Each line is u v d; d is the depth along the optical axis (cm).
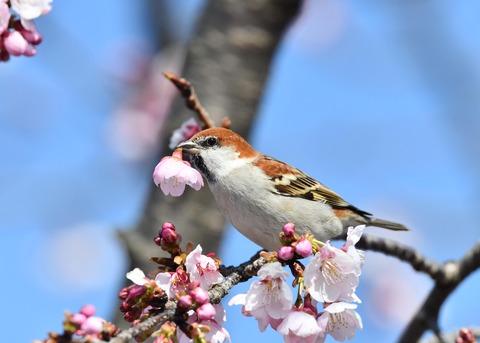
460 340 785
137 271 692
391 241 1015
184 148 1025
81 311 589
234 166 1026
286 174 1033
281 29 1207
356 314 691
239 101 1195
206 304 650
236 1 1208
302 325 670
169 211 1173
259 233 1027
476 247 1011
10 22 749
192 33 1235
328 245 684
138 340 631
